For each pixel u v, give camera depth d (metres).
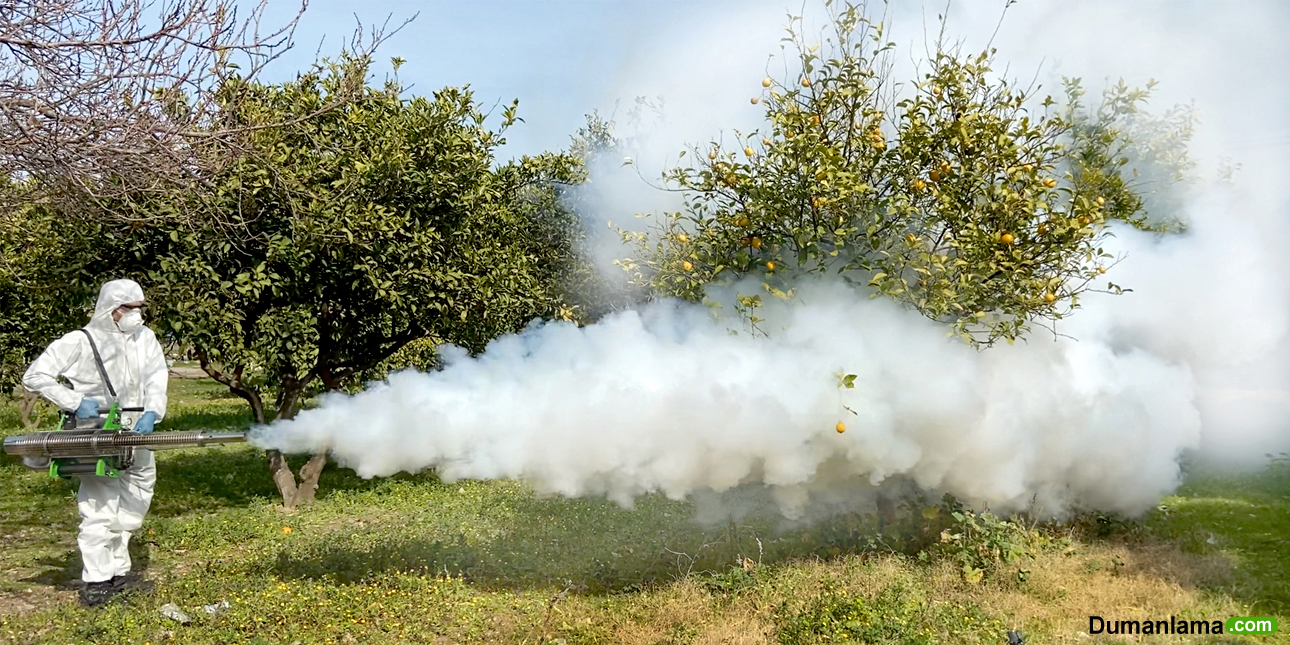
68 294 9.64
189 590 6.95
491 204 11.30
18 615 6.55
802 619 5.79
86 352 6.61
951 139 6.69
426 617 6.29
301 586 7.02
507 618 6.25
